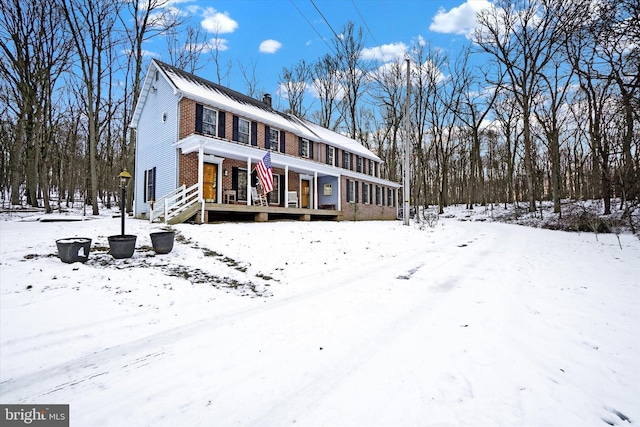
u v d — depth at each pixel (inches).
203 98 518.9
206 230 382.6
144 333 142.1
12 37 652.7
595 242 449.1
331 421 81.0
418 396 90.0
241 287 218.8
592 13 479.2
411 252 362.0
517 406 84.1
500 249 374.9
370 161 1037.8
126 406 90.7
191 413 86.9
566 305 165.6
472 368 104.2
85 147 1053.2
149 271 229.9
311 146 768.3
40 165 884.6
